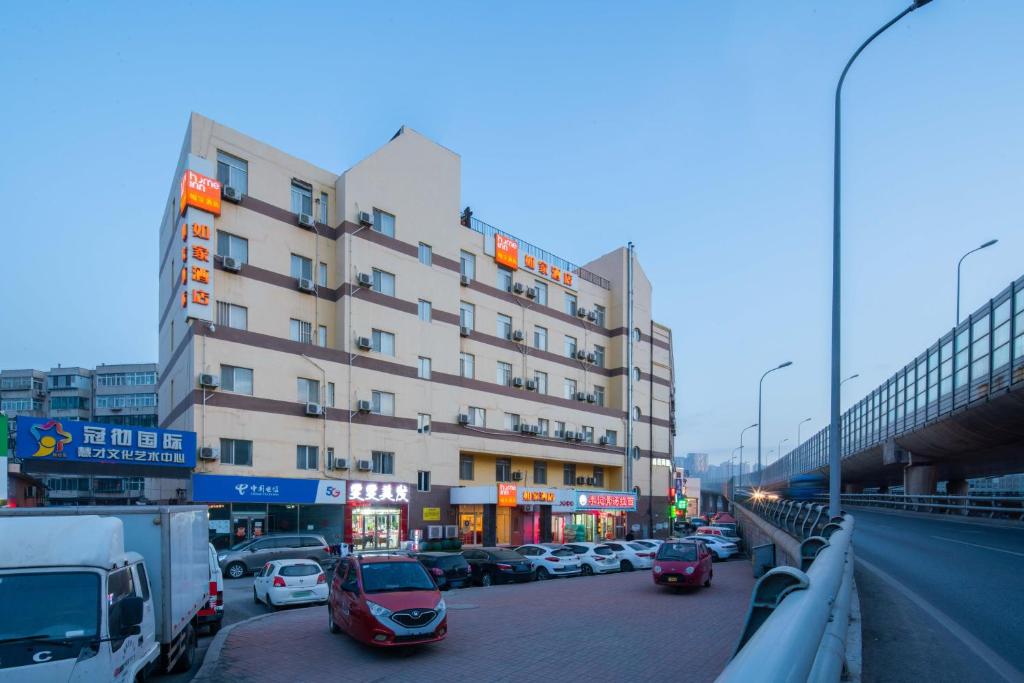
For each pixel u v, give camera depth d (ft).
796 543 49.26
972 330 91.81
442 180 123.85
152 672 31.76
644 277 180.34
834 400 50.31
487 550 83.82
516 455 134.00
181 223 93.35
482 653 35.53
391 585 38.06
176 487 92.84
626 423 165.58
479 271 135.03
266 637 40.29
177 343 97.40
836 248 51.72
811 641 7.60
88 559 21.38
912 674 19.65
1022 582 38.17
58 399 232.94
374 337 107.45
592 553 87.71
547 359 149.18
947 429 106.11
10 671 18.47
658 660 33.53
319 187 106.22
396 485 106.22
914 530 80.23
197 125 91.15
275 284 97.45
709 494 367.86
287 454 93.25
